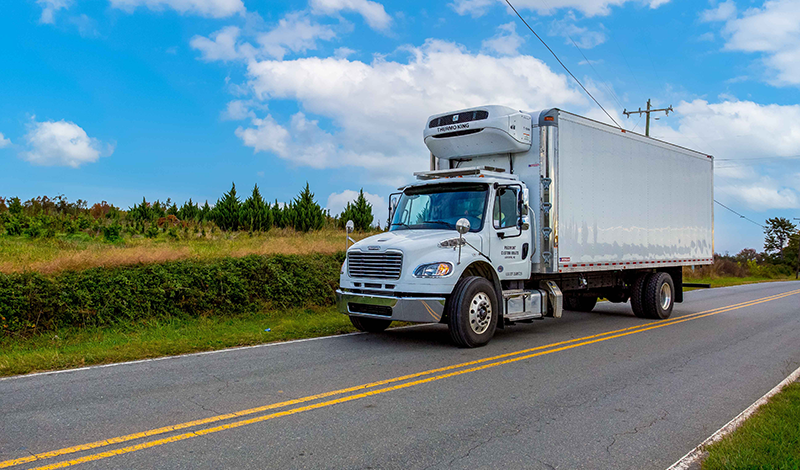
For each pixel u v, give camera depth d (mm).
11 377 6484
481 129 10055
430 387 6238
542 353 8406
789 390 6188
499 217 9391
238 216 24891
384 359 7723
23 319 8969
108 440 4383
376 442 4473
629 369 7473
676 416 5418
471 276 8938
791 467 3895
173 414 5070
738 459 4055
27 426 4703
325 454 4188
